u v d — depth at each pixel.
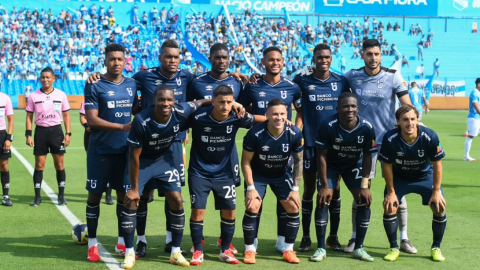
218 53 6.29
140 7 40.12
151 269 5.44
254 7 42.81
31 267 5.41
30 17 37.66
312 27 42.97
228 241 5.79
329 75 6.46
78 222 7.34
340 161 5.97
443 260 5.73
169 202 5.66
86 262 5.63
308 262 5.74
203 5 41.25
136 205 5.56
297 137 5.71
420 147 5.65
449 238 6.57
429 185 5.89
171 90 5.33
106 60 5.94
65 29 38.03
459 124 23.75
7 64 34.44
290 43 40.47
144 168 5.64
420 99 16.88
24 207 8.25
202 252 5.71
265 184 5.92
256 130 5.70
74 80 34.56
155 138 5.45
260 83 6.37
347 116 5.64
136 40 38.06
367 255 5.79
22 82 33.88
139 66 37.44
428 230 6.96
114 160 5.97
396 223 5.84
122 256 5.88
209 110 5.62
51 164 12.80
